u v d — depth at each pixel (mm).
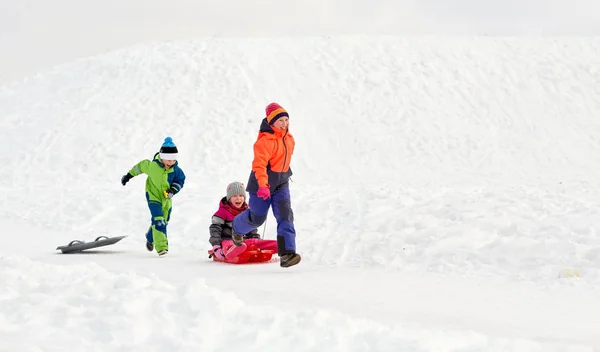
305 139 22406
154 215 8531
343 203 10469
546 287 5809
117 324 3561
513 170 20609
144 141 21234
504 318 4484
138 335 3475
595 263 6434
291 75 26078
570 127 23781
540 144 22484
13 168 19906
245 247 7457
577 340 3824
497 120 23906
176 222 11008
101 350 3285
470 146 22094
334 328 3553
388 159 21391
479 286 5906
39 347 3309
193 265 7406
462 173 20328
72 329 3582
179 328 3590
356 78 26016
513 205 8516
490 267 6738
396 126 23188
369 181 19250
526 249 6910
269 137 6848
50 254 8414
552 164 21203
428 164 21062
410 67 26953
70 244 8570
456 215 8281
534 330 4102
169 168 8602
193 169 19594
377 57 27672
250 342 3389
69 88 25766
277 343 3387
